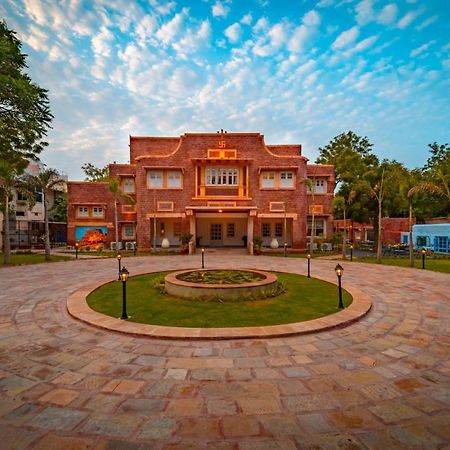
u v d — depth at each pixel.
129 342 5.08
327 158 36.03
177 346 4.90
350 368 4.12
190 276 9.90
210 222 26.27
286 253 21.64
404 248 24.77
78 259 18.36
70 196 26.42
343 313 6.48
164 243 24.03
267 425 2.94
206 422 2.98
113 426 2.92
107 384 3.71
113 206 26.81
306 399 3.37
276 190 23.14
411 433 2.82
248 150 23.16
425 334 5.45
